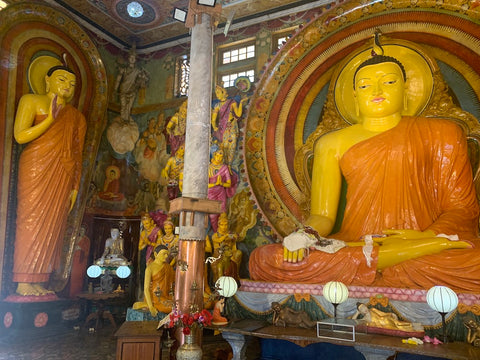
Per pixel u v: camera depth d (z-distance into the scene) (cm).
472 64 707
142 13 917
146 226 868
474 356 392
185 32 994
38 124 764
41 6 816
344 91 796
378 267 577
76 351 627
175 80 995
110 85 978
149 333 473
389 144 707
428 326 502
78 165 843
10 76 761
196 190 538
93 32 948
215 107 884
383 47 766
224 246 764
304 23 809
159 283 666
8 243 744
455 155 670
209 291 738
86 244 890
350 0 775
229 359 606
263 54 898
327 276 589
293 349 611
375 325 490
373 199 700
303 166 806
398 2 744
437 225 623
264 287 612
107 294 786
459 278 517
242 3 882
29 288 742
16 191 762
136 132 1012
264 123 833
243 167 834
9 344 664
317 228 700
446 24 717
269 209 800
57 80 795
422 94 738
